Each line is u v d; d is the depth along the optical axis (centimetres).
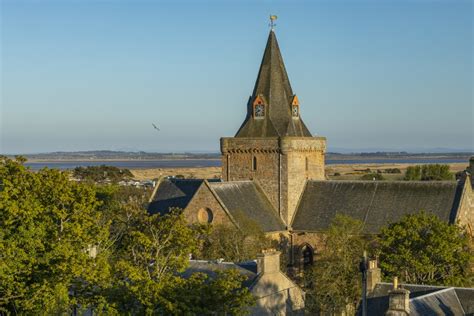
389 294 6312
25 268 6556
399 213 11162
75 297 6775
